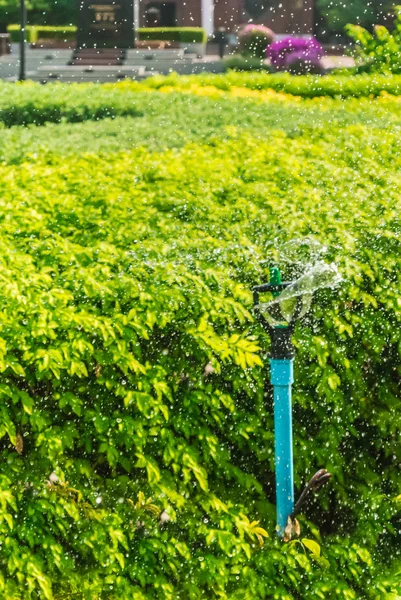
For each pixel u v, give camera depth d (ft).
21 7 79.56
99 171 18.79
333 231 15.12
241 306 12.82
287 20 143.23
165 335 12.98
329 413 13.93
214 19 145.28
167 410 12.34
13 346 11.90
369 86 54.80
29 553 11.70
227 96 49.24
